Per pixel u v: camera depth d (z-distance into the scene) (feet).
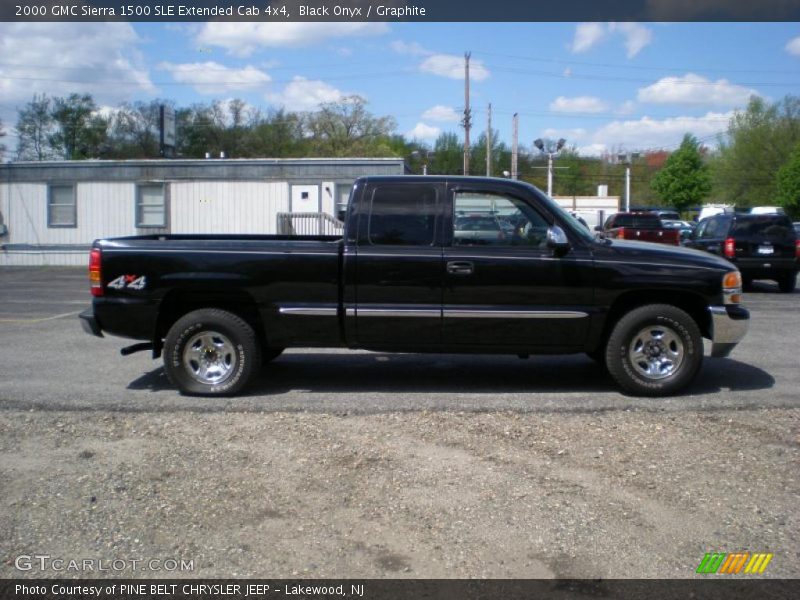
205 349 23.59
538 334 23.02
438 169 216.33
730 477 16.65
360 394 23.73
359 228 23.21
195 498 15.69
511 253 22.84
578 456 17.95
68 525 14.51
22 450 18.56
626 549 13.48
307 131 195.93
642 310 22.84
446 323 22.95
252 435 19.61
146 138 183.32
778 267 55.52
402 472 16.99
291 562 13.11
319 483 16.40
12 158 165.27
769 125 188.75
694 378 24.82
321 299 23.15
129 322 23.54
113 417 21.30
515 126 136.67
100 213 80.12
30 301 50.49
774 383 24.88
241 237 26.91
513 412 21.52
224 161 77.51
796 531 14.14
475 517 14.73
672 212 155.43
